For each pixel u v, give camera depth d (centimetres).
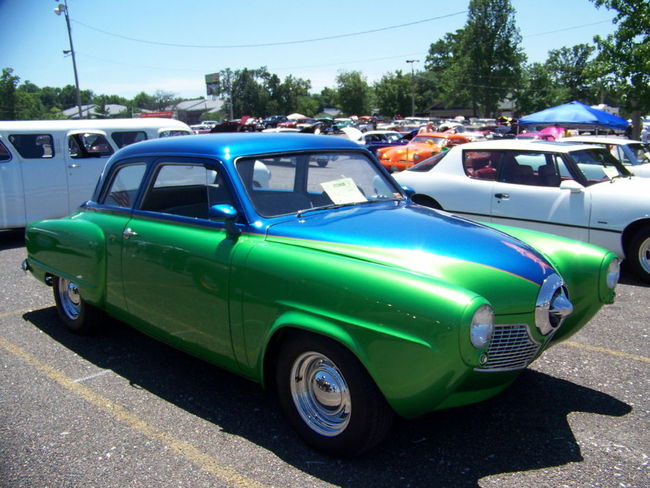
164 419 344
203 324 345
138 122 1041
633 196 612
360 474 284
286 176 367
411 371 256
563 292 315
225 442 317
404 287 262
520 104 8038
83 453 308
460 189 736
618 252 626
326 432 297
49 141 910
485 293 281
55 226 465
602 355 430
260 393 378
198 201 366
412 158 2000
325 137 413
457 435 321
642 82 1434
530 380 390
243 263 317
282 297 296
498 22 8169
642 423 331
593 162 684
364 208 375
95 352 451
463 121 6456
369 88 10225
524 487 271
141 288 387
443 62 11425
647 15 1380
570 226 649
